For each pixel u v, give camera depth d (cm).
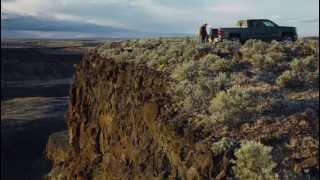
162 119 2019
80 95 4253
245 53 2722
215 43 3183
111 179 2841
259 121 1711
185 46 3080
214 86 2102
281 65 2492
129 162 2544
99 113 3516
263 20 3756
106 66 3597
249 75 2316
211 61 2506
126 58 3359
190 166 1608
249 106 1831
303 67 2380
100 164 3281
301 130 1622
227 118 1742
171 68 2605
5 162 13912
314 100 1912
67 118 4794
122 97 3009
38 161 13762
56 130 15512
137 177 2223
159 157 1966
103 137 3328
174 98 2155
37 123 15888
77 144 4231
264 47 2897
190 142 1697
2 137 14888
